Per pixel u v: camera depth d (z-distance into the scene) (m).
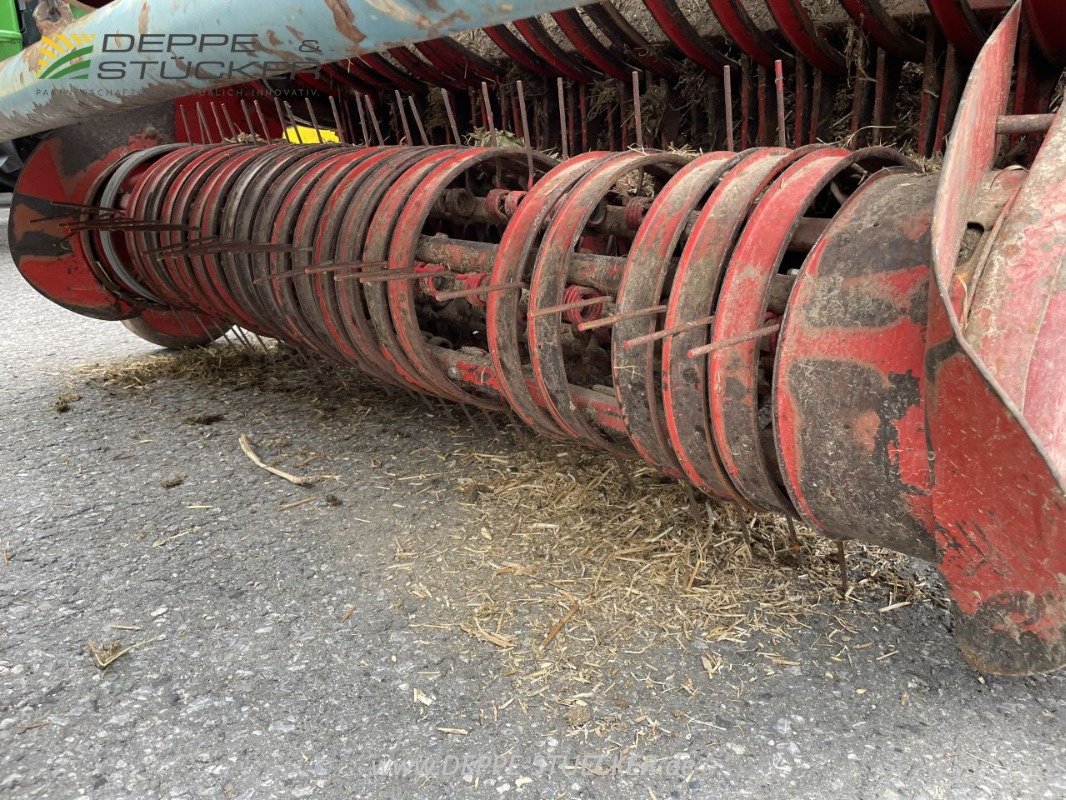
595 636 2.19
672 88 4.20
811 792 1.70
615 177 2.25
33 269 4.43
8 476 3.22
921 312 1.51
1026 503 1.28
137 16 2.29
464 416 3.71
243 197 3.52
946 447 1.34
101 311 4.67
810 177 1.87
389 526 2.78
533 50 4.56
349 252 2.86
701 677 2.03
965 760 1.78
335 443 3.48
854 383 1.58
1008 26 1.55
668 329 1.84
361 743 1.86
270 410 3.90
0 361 4.86
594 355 2.85
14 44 7.33
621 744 1.84
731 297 1.79
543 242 2.29
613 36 3.95
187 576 2.52
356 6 1.72
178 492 3.07
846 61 3.42
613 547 2.57
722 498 2.12
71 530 2.80
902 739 1.84
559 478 3.02
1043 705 1.94
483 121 5.05
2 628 2.27
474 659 2.12
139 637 2.23
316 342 3.43
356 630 2.25
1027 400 1.43
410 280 2.61
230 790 1.74
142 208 4.12
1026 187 1.51
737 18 3.28
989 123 1.56
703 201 2.52
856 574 2.41
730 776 1.75
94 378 4.48
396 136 5.67
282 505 2.95
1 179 9.77
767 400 2.22
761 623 2.22
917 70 3.55
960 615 1.50
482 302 2.66
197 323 4.95
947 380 1.26
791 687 1.99
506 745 1.84
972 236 1.54
